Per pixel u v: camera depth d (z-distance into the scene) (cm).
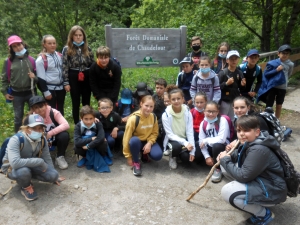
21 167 295
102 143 367
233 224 272
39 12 1273
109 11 1565
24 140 301
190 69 469
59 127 368
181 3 1134
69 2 1314
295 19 1063
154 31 512
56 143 378
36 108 351
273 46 1229
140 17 1588
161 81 429
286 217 283
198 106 383
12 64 396
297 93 786
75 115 459
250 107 360
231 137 365
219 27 1316
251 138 256
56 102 437
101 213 288
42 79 405
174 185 339
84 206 298
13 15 1220
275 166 252
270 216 264
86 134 368
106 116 391
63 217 282
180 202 306
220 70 487
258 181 256
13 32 1200
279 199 255
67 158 400
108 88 438
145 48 514
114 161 395
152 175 361
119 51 504
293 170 257
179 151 368
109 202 305
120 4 1541
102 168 367
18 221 276
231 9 1019
